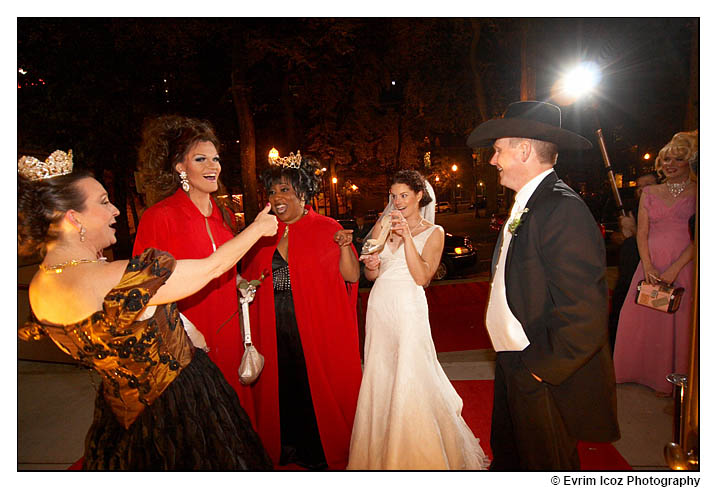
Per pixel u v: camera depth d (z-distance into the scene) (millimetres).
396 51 17297
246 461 1930
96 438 1816
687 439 1884
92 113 13102
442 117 21062
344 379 3074
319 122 22203
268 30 13773
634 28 13023
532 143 2037
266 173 3033
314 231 3047
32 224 1644
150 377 1751
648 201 3512
